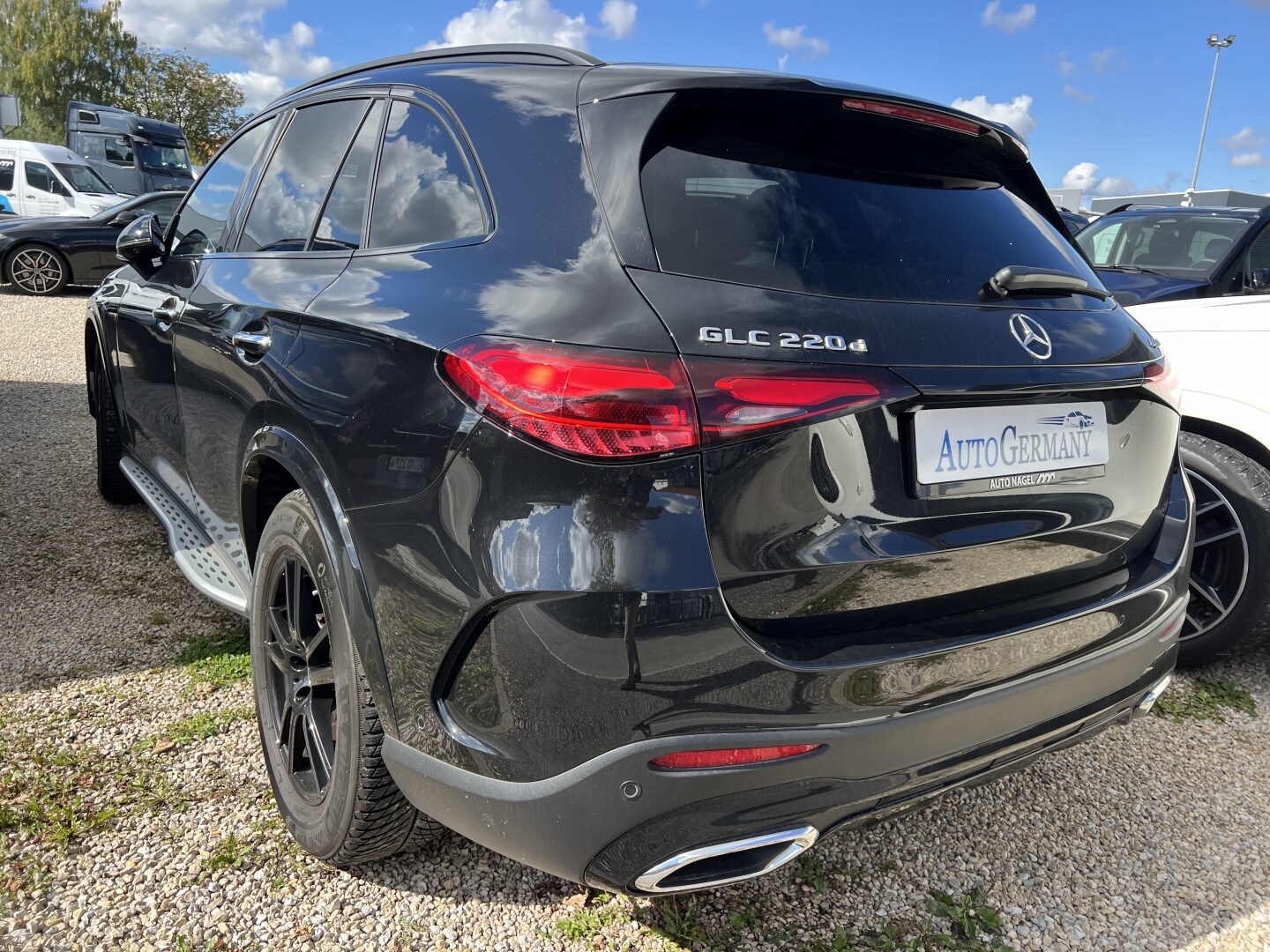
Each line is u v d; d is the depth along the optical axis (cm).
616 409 139
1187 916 208
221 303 246
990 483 167
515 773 150
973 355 164
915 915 203
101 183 1666
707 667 141
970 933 198
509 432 145
